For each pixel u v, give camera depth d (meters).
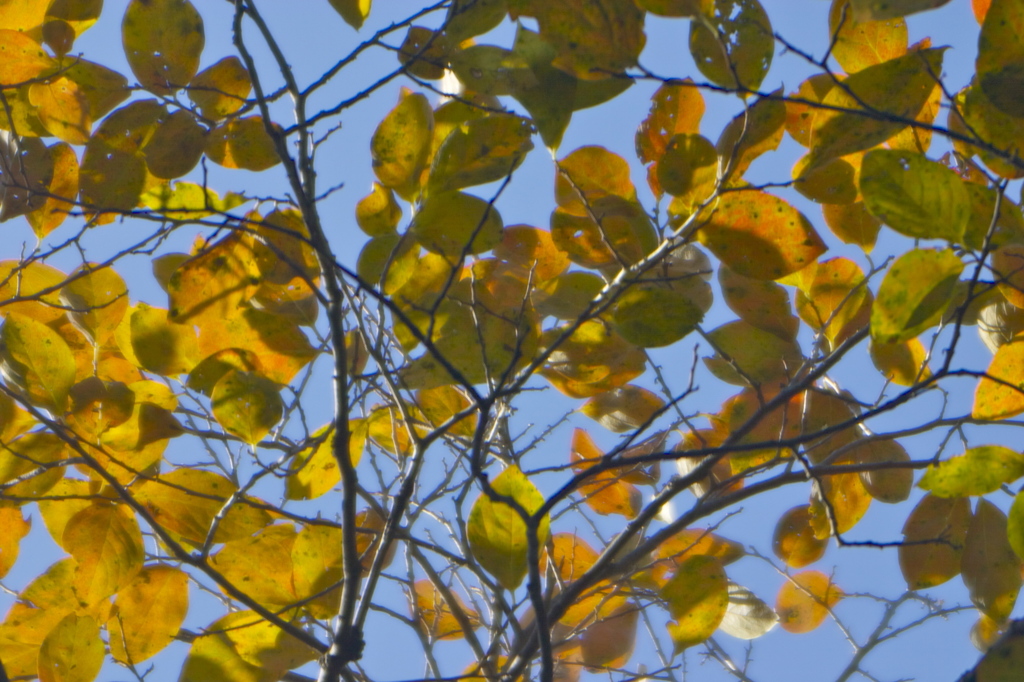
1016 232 5.03
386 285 5.18
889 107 5.07
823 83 5.21
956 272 4.91
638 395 5.41
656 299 5.14
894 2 4.96
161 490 5.26
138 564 5.25
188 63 5.22
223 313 5.27
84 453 5.16
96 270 5.25
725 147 5.12
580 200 5.21
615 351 5.32
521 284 5.30
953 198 4.93
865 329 5.16
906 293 4.91
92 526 5.24
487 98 5.22
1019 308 5.23
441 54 5.23
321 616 5.29
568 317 5.28
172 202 5.27
